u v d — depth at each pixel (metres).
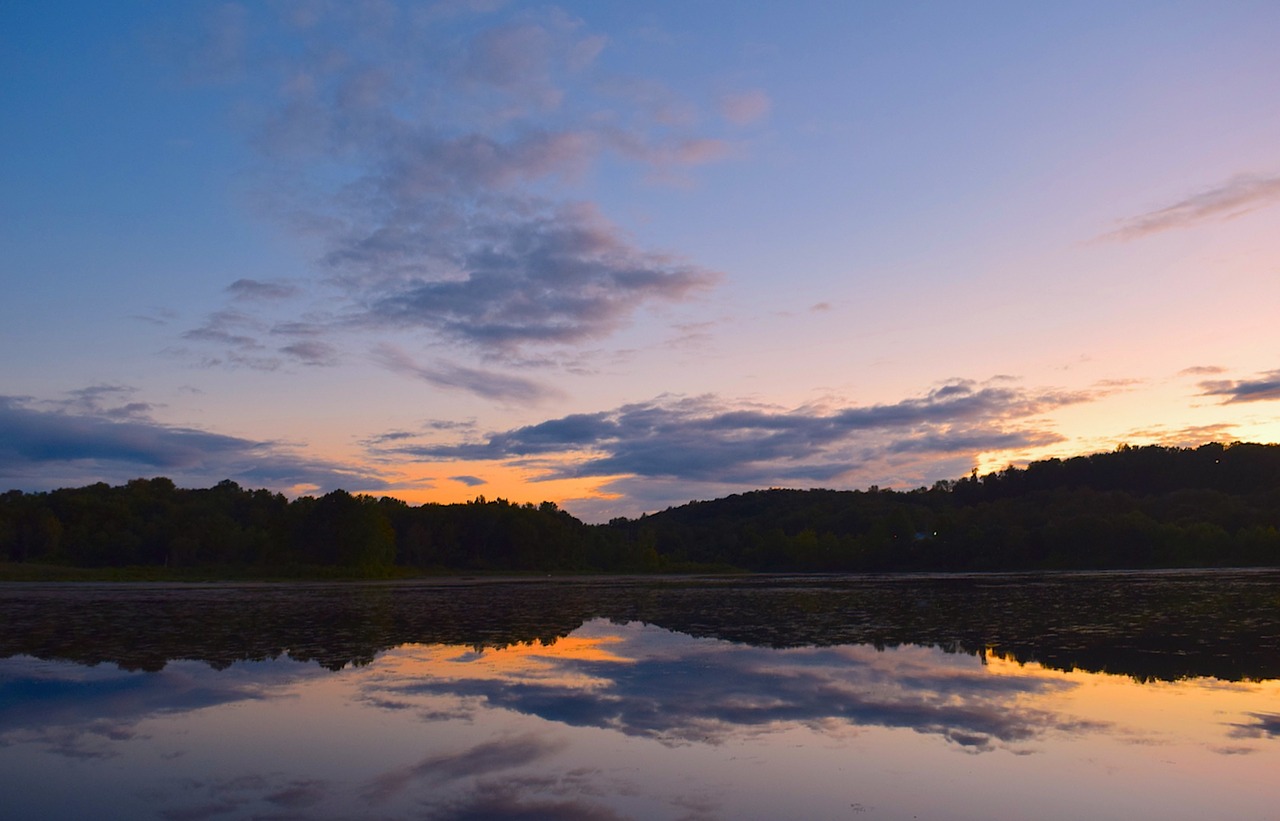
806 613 49.53
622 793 14.95
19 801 14.83
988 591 69.62
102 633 39.28
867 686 24.48
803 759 16.95
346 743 18.47
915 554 159.12
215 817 13.96
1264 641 33.16
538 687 24.73
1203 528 126.81
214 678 26.59
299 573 111.75
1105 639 34.28
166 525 128.75
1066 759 16.86
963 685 24.50
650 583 103.06
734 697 23.05
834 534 189.00
